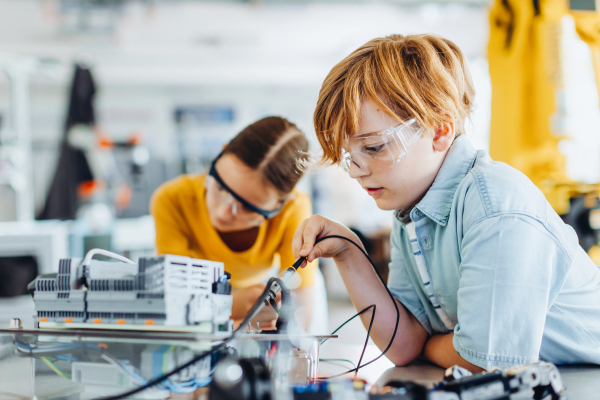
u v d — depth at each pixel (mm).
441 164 842
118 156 3820
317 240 899
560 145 1809
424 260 912
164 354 598
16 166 3021
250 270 1399
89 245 2883
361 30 6531
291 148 1167
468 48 6895
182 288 618
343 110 778
